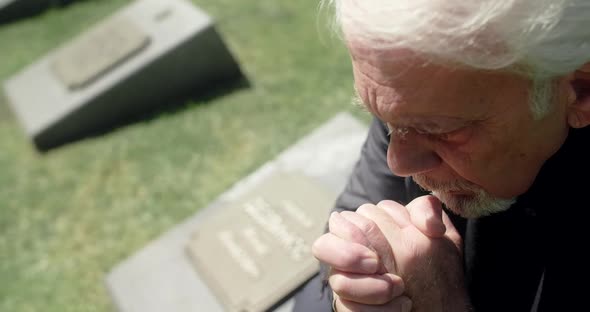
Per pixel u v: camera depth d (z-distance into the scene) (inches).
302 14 206.4
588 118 36.3
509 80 31.5
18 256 135.5
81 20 259.8
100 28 188.9
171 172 146.5
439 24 29.2
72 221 140.8
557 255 42.2
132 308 104.2
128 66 169.0
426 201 45.1
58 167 160.1
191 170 145.4
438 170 39.5
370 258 40.7
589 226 40.8
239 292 94.5
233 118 160.1
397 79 31.8
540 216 42.3
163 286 104.6
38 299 123.8
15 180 159.3
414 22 29.6
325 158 113.3
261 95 166.6
